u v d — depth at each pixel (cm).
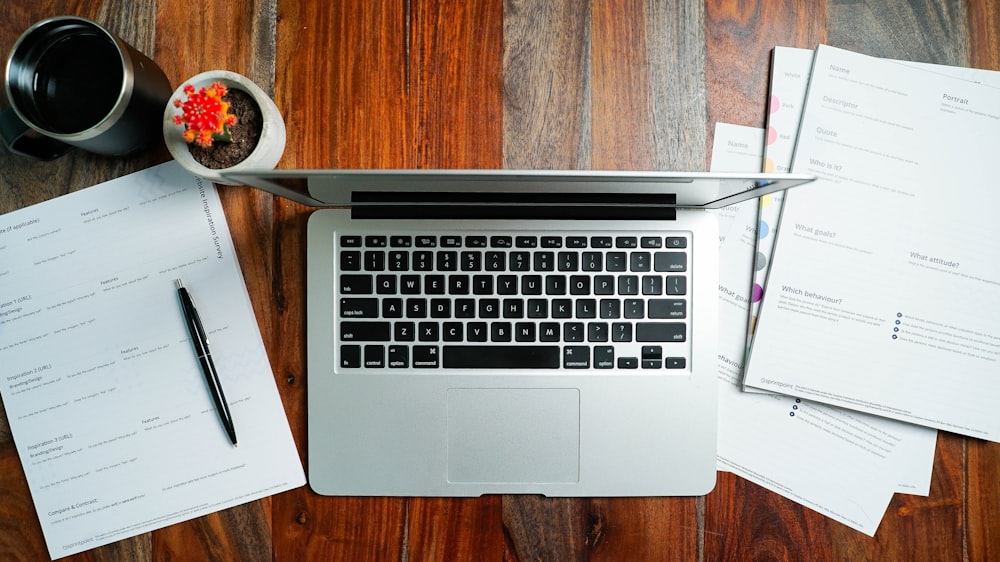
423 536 67
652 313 64
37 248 66
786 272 67
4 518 66
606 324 64
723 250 68
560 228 64
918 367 67
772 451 68
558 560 67
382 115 68
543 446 65
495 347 64
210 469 66
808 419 68
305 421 67
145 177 66
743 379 67
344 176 49
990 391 67
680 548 67
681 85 69
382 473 65
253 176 49
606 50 69
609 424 65
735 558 67
